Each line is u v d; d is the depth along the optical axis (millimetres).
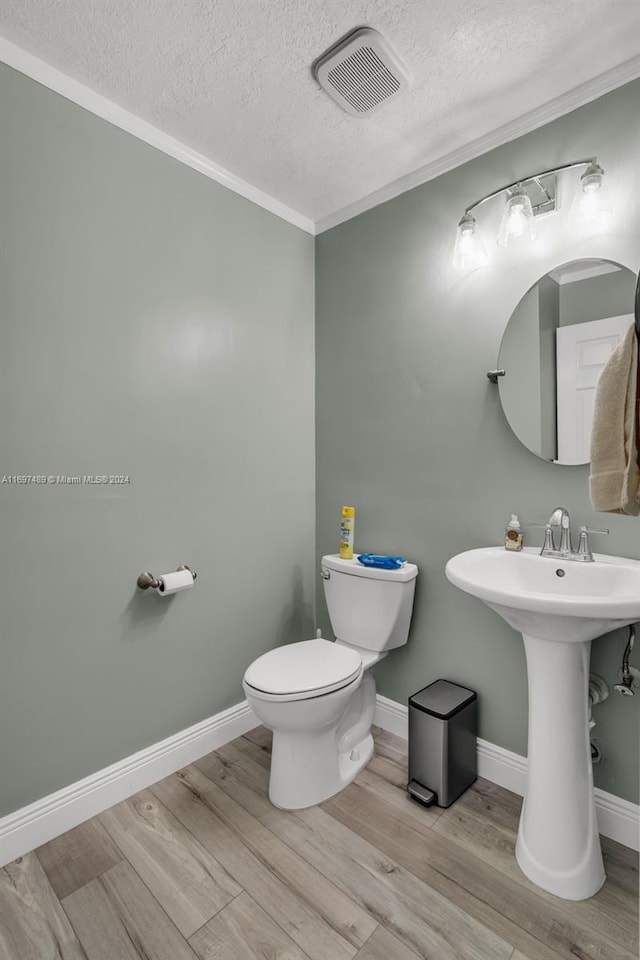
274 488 2160
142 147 1664
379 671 2090
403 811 1562
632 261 1406
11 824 1371
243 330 2010
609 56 1379
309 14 1258
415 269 1938
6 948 1127
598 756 1455
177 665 1800
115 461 1606
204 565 1882
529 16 1259
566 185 1526
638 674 1380
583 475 1507
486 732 1742
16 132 1367
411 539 1962
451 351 1826
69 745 1507
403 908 1216
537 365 1590
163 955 1105
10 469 1376
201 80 1479
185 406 1809
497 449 1704
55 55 1389
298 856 1379
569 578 1417
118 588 1622
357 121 1649
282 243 2174
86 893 1263
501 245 1566
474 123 1656
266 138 1741
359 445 2152
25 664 1412
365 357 2121
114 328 1597
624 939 1134
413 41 1332
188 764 1817
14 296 1371
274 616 2174
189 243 1811
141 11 1244
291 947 1119
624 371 967
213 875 1315
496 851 1396
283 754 1585
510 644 1682
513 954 1101
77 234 1501
